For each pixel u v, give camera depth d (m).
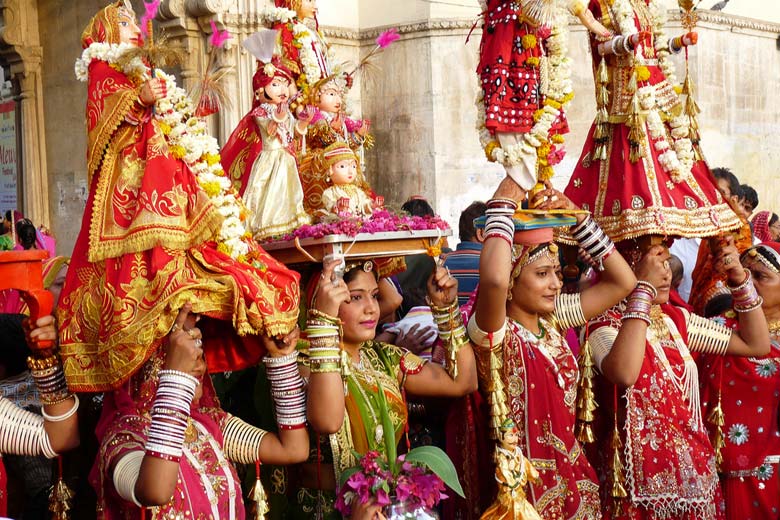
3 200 13.05
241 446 2.99
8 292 4.52
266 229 3.55
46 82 12.38
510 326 3.60
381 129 11.55
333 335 3.04
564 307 3.75
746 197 6.70
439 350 3.67
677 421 3.85
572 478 3.54
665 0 11.55
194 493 2.73
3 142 12.96
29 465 3.43
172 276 2.66
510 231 3.37
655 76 3.89
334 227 3.14
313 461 3.27
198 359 2.73
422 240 3.32
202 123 2.91
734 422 4.40
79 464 3.23
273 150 3.71
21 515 3.51
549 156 3.43
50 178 12.48
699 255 4.75
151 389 2.80
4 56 12.41
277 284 2.91
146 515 2.66
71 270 2.80
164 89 2.76
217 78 3.51
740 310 4.20
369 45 11.56
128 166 2.76
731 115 12.46
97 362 2.70
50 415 2.84
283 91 3.78
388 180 11.55
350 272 3.30
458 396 3.58
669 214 3.75
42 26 12.34
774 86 13.19
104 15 2.94
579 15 3.74
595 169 3.93
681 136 3.90
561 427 3.55
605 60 3.89
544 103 3.38
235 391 3.62
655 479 3.75
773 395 4.38
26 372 3.45
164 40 2.97
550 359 3.59
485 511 3.41
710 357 4.46
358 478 2.97
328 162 3.68
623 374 3.66
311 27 4.20
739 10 12.58
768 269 4.51
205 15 8.84
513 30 3.34
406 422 3.44
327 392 3.00
